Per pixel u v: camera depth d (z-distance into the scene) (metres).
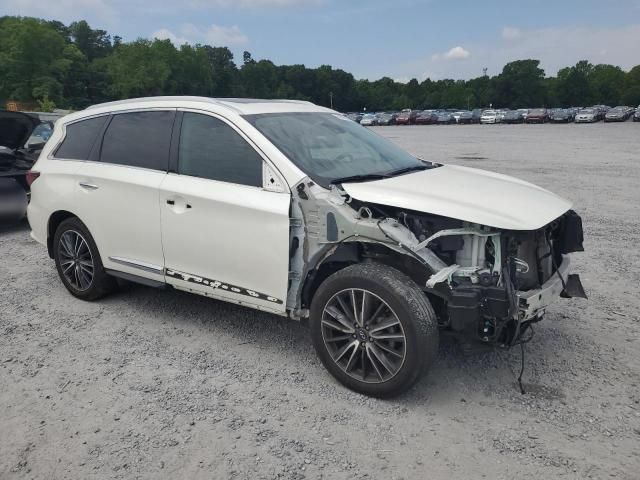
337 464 2.98
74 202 5.05
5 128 8.03
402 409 3.49
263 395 3.66
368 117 77.81
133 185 4.57
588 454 3.04
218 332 4.65
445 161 18.92
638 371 3.95
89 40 163.88
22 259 6.84
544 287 3.58
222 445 3.14
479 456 3.03
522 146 26.28
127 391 3.71
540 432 3.24
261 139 4.00
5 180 7.95
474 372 3.95
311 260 3.76
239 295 4.10
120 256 4.83
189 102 4.52
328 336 3.73
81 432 3.27
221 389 3.74
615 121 62.16
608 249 7.07
